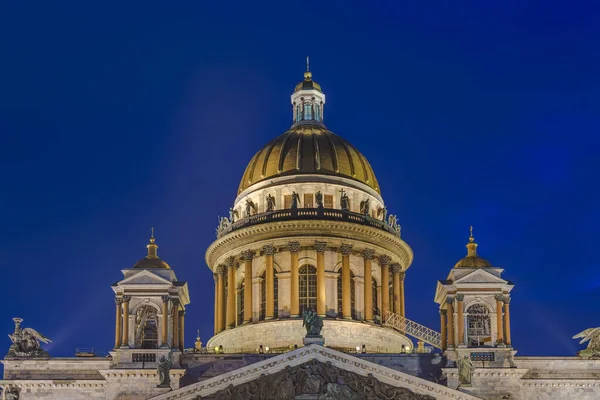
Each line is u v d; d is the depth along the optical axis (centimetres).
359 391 15988
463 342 17650
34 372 17600
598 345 17900
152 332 18388
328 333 19538
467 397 15912
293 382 15975
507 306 17900
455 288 17962
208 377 17712
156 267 18212
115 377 17375
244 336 19875
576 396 17438
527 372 17575
